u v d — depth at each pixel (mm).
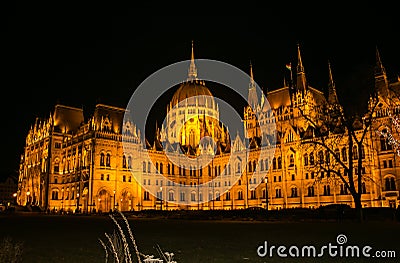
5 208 143625
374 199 106125
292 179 130375
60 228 43562
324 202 118875
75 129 174875
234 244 26156
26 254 21844
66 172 158750
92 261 19406
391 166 104438
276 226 47719
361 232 36156
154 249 23734
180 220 72062
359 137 112062
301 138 131000
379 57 114312
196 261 19234
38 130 185125
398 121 91812
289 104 148750
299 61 152500
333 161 113875
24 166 190625
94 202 137875
